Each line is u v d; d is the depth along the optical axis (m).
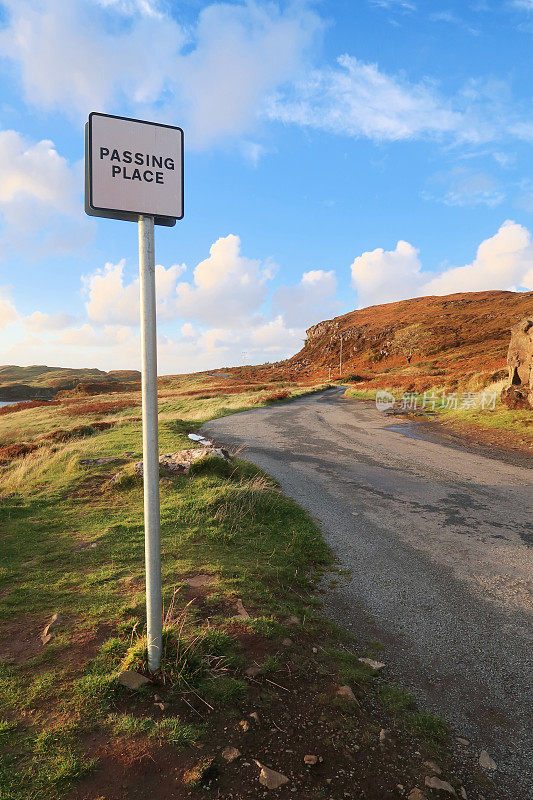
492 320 95.25
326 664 2.85
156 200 2.26
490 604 4.09
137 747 1.93
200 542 5.01
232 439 14.55
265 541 5.25
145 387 2.29
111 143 2.16
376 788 1.90
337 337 128.00
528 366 16.17
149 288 2.28
